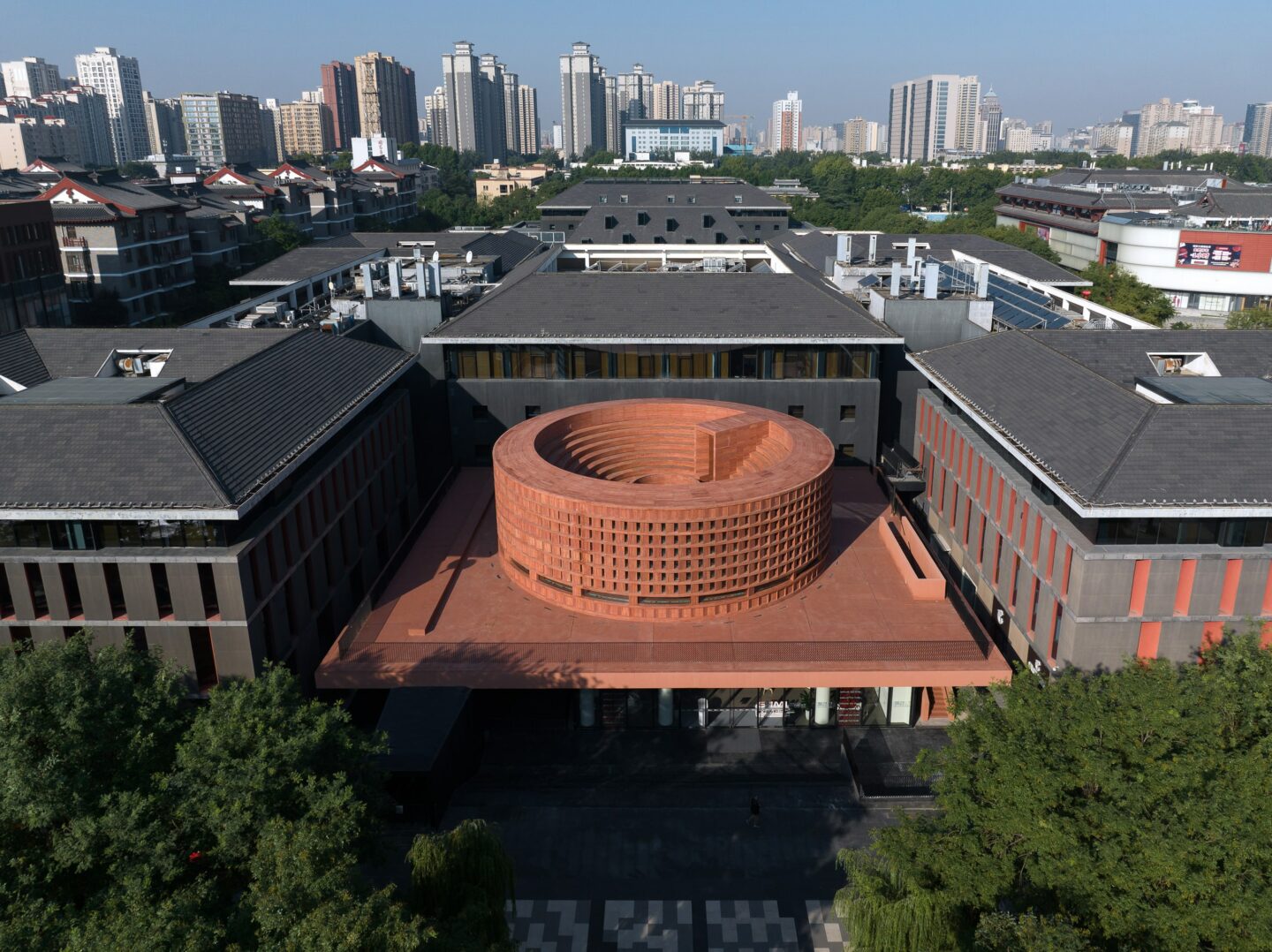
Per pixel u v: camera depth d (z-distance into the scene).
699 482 57.50
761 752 49.28
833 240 117.38
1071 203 179.25
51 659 33.94
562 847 42.84
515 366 70.62
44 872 30.06
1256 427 43.59
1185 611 42.84
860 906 30.81
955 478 60.50
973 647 48.03
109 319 121.31
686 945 37.59
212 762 31.47
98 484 41.47
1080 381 51.12
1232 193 160.38
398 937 24.09
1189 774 29.28
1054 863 28.95
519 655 47.53
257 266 152.62
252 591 43.22
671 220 137.62
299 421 51.62
